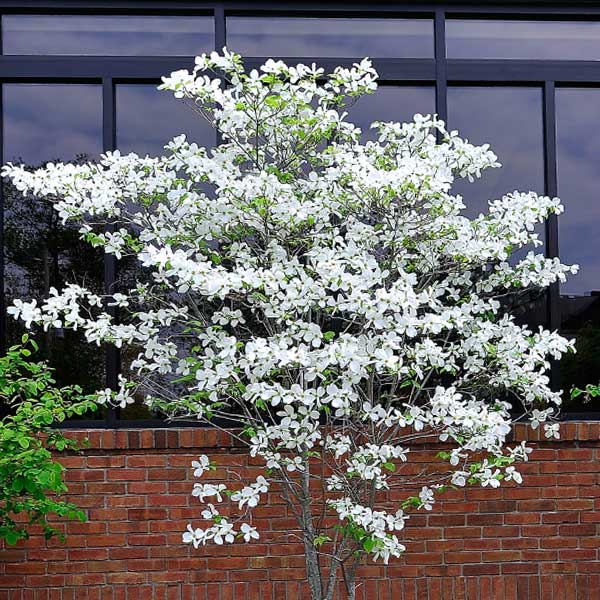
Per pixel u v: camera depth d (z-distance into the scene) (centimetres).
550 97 568
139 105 560
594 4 574
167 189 435
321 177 427
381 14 572
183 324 482
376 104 568
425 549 534
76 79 552
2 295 545
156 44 564
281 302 393
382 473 531
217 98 406
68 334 545
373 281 375
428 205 410
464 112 573
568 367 561
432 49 575
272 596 526
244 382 438
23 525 520
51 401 425
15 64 548
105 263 540
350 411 401
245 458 529
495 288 554
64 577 520
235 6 559
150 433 526
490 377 438
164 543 525
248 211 399
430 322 381
